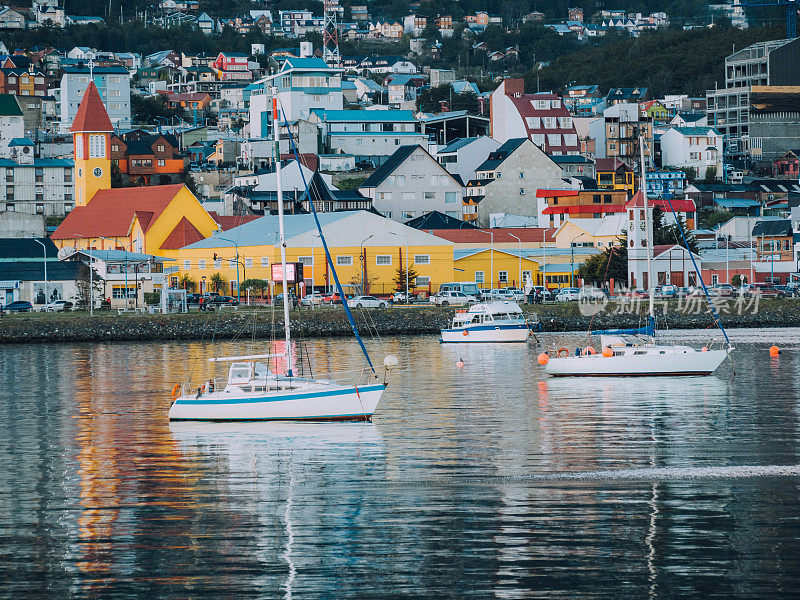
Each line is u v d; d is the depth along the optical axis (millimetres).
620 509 50688
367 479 57344
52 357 126688
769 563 43156
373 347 135750
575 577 42094
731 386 92562
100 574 43125
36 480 58594
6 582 42375
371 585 41656
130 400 88562
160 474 59469
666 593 40438
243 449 65562
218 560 44531
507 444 66500
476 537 46906
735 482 55594
